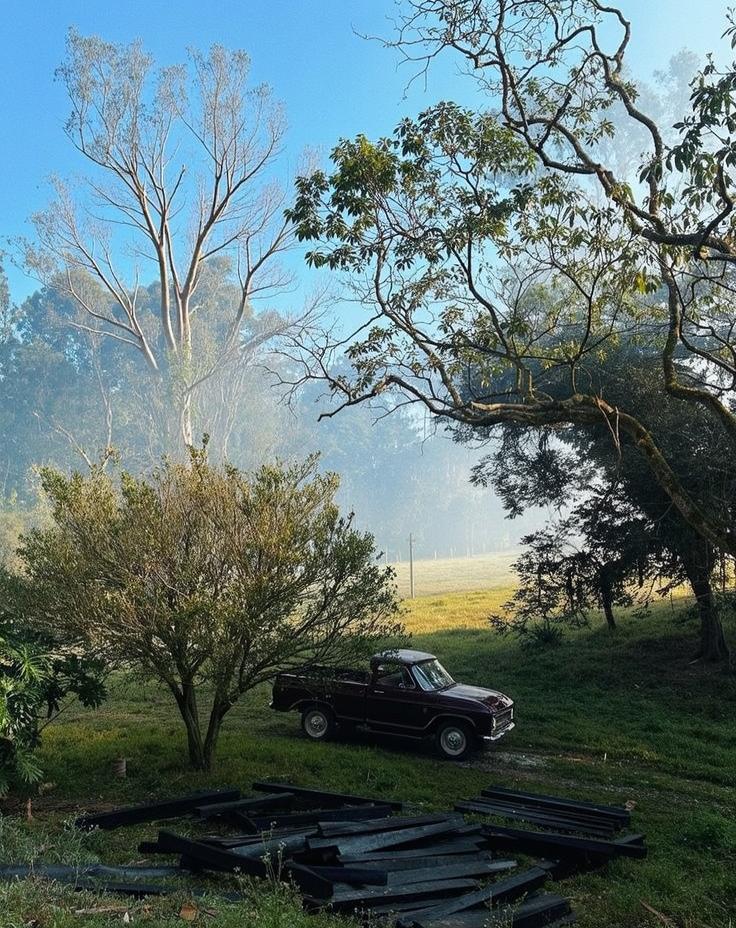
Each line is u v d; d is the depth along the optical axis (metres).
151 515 12.83
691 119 10.91
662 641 25.42
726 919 8.41
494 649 27.38
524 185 13.36
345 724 16.92
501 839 10.04
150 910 6.83
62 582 12.73
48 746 15.34
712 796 13.74
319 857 8.89
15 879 6.98
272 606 12.85
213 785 12.68
